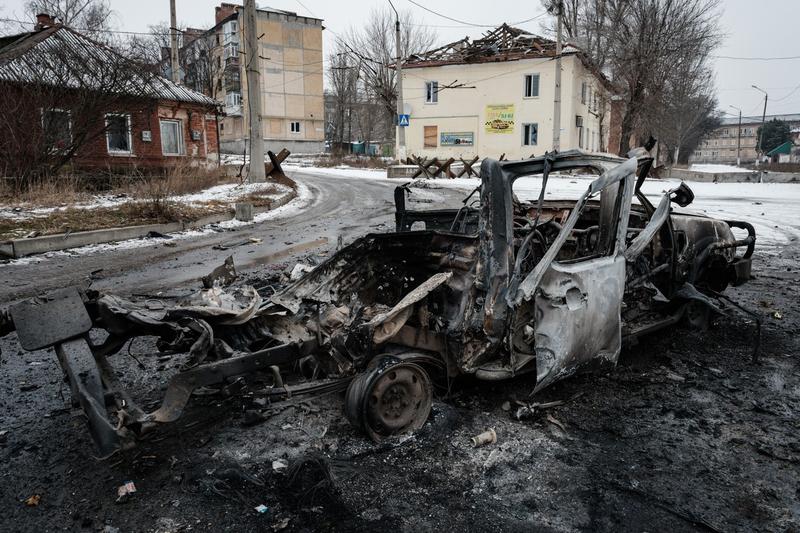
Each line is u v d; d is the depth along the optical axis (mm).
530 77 37625
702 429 3602
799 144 95438
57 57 14852
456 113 39719
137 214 12547
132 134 18750
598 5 34062
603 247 4172
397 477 3039
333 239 11266
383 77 49344
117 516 2703
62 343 3020
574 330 3695
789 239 11289
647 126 34625
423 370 3543
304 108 56062
